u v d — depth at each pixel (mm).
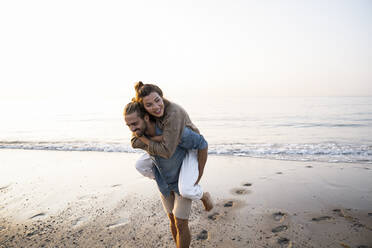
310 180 4543
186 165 1919
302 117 21516
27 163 6469
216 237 2746
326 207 3393
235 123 18344
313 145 8906
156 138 1808
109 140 11211
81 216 3379
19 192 4344
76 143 10078
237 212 3340
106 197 4031
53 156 7289
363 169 5191
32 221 3260
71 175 5309
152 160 2016
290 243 2576
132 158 6840
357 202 3514
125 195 4086
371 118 19359
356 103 46250
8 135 13172
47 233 2941
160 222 3129
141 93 1714
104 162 6418
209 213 3332
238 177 4871
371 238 2598
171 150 1734
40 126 17609
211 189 4262
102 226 3084
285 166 5605
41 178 5129
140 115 1775
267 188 4199
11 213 3516
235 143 9867
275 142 10023
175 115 1734
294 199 3699
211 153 7402
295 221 3035
